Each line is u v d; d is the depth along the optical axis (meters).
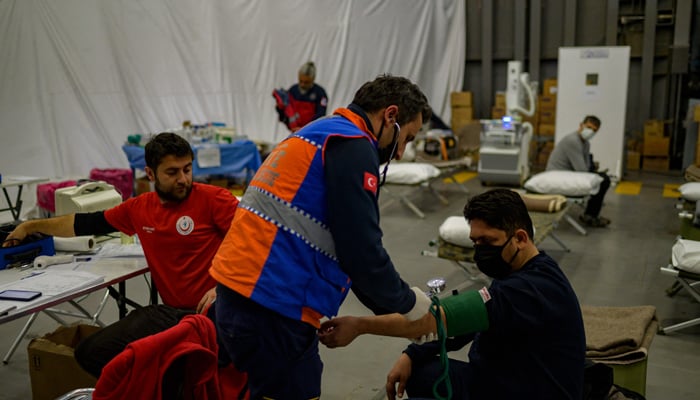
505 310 1.64
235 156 6.64
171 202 2.55
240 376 2.00
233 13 8.57
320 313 1.63
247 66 8.88
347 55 9.86
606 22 10.10
